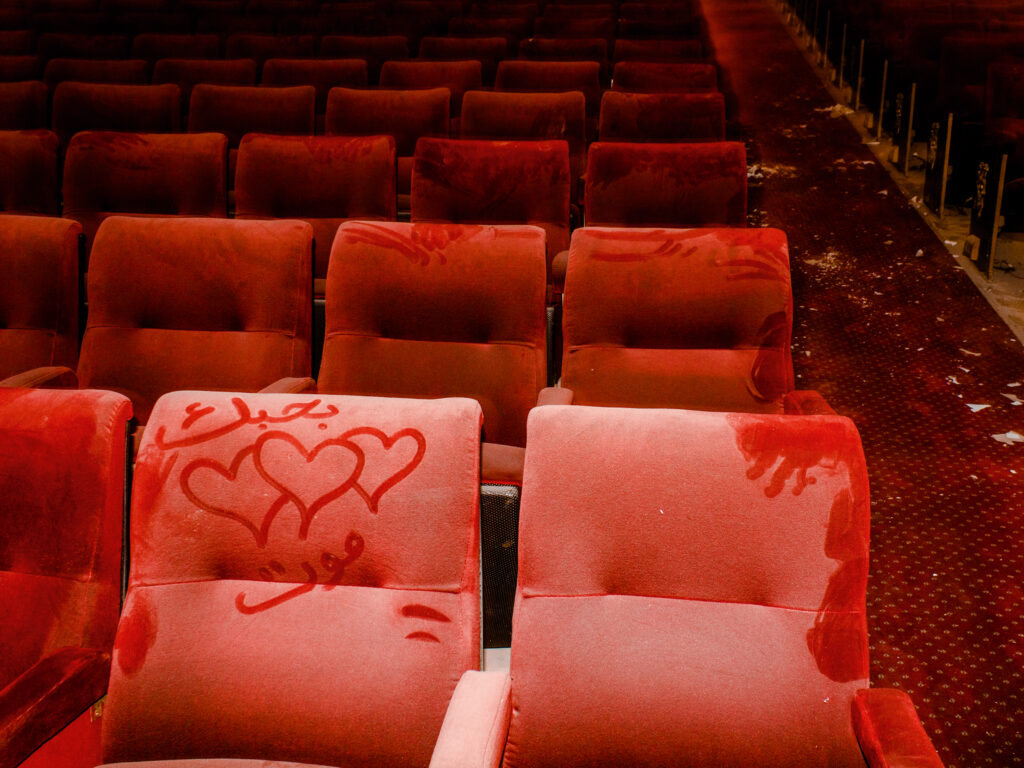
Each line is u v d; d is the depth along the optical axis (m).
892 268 3.94
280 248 1.96
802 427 1.10
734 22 9.71
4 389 1.25
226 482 1.14
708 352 1.88
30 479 1.20
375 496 1.12
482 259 1.89
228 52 5.20
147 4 6.75
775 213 4.66
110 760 1.09
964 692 1.69
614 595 1.10
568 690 1.06
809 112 6.60
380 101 3.48
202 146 2.68
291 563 1.13
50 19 6.05
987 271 3.81
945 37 4.66
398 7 6.61
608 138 3.44
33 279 2.00
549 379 2.43
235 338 1.96
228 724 1.09
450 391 1.88
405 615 1.10
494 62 4.82
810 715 1.03
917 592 1.98
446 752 0.91
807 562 1.06
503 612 1.57
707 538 1.08
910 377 3.01
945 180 4.44
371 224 1.96
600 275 1.89
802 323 3.43
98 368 1.96
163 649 1.11
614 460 1.10
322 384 1.91
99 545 1.19
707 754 1.04
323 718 1.08
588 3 6.75
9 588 1.20
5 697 1.02
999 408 2.80
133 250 1.97
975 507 2.29
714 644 1.06
